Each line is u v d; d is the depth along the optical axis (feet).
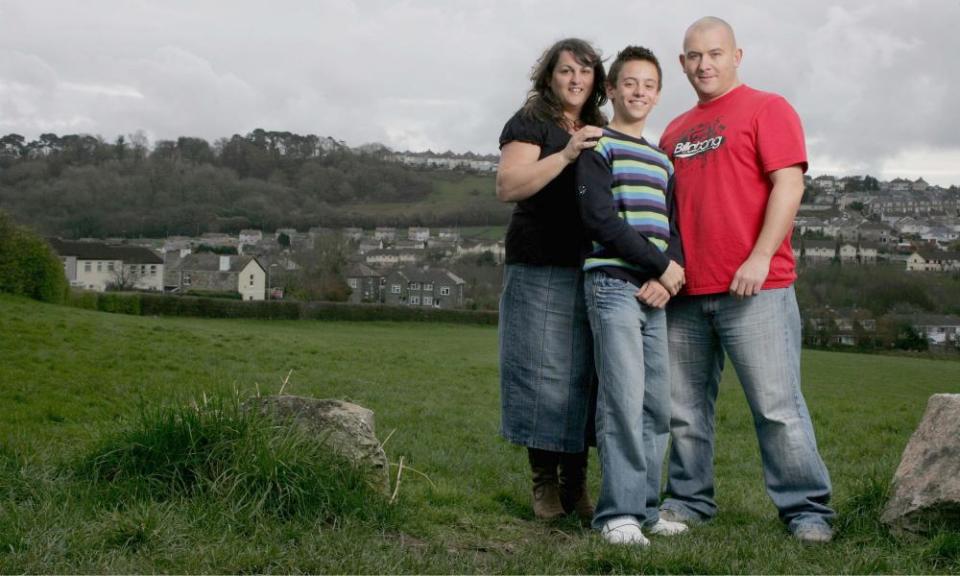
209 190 426.10
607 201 13.82
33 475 14.14
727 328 14.97
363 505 13.99
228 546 11.70
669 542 13.33
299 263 257.55
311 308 177.37
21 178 389.19
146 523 11.93
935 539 12.65
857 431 37.32
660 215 14.28
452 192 534.78
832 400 58.13
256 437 14.48
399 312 191.11
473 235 453.99
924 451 13.92
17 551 11.02
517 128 15.25
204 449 14.39
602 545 12.67
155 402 16.34
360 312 184.14
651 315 14.40
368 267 327.47
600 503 14.14
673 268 13.99
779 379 14.71
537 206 15.39
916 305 185.57
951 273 211.00
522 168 14.56
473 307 282.77
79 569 10.70
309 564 11.46
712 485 16.42
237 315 167.02
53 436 26.07
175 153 455.63
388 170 529.45
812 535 13.97
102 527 11.93
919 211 501.56
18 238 105.91
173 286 329.93
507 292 16.07
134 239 379.55
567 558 12.28
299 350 71.67
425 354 84.53
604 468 14.10
